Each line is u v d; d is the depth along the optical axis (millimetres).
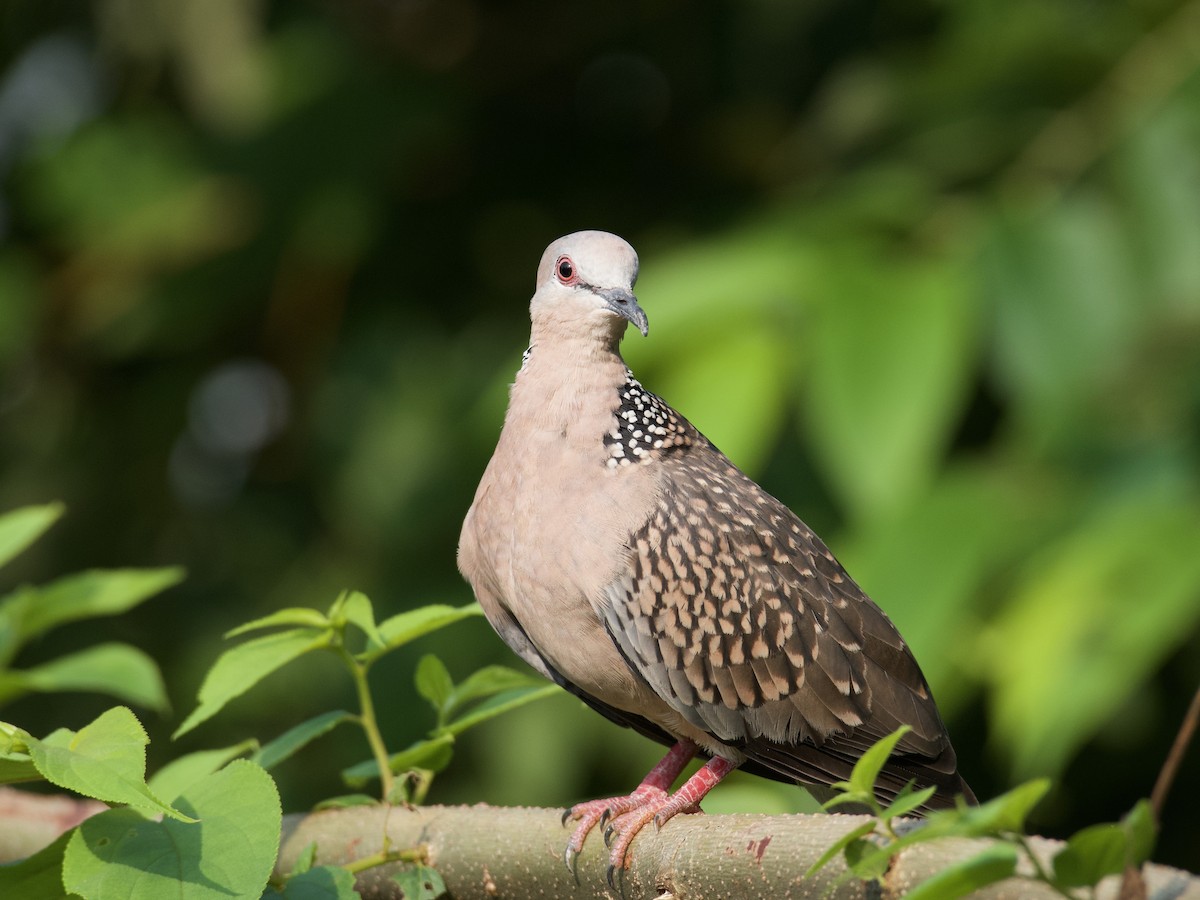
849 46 14000
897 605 9047
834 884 4008
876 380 8953
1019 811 3436
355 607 5570
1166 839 12719
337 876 4891
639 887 5516
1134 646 8617
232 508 15492
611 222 14531
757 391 9461
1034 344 9805
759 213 12508
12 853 6500
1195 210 10062
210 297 14500
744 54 14289
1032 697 8797
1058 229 10062
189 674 14227
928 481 9641
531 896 5836
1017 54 11117
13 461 15539
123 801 4020
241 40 13969
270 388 15891
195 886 4301
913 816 6934
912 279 9570
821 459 11953
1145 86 10938
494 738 12430
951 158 11211
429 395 13977
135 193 14781
